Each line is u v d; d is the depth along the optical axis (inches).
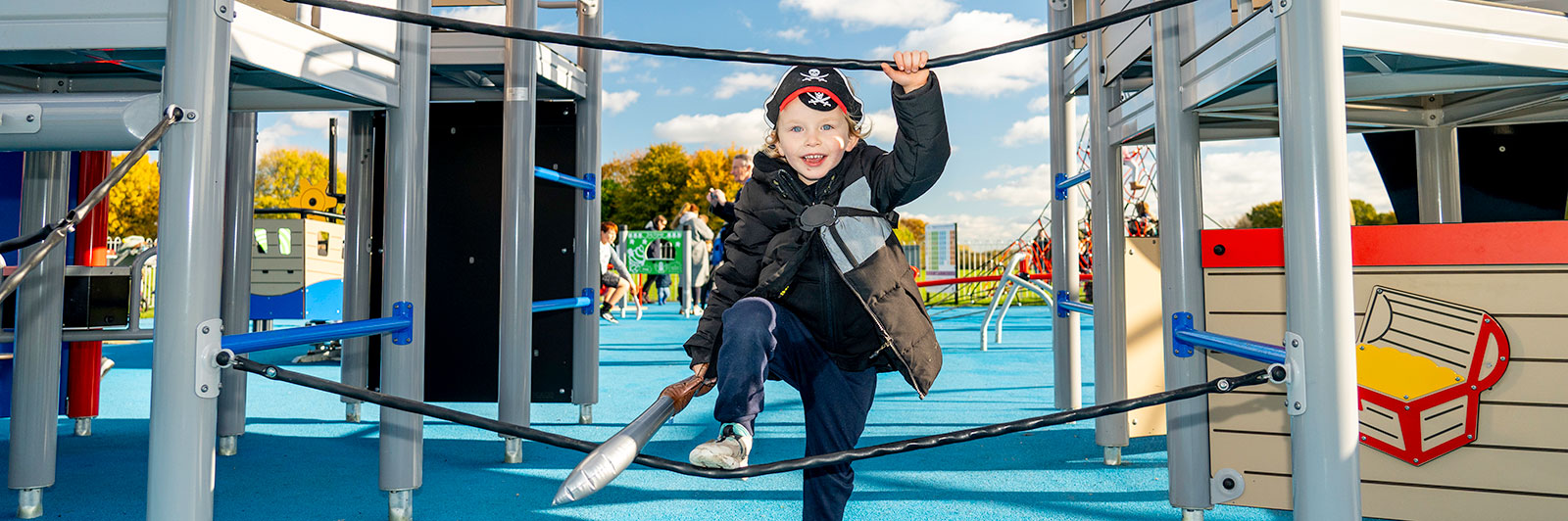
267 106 82.0
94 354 131.8
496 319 149.2
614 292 426.9
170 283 51.7
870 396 68.2
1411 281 75.5
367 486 97.1
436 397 149.0
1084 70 120.3
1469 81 75.1
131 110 53.8
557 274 152.5
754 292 62.2
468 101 148.3
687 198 1608.0
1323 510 49.8
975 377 199.2
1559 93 93.0
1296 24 51.1
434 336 149.6
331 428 137.7
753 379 55.4
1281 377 51.2
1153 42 76.4
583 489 43.0
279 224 279.7
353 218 144.8
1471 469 73.4
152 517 51.2
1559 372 71.7
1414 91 76.2
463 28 50.3
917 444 49.1
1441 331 74.5
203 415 51.8
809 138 66.1
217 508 86.9
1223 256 79.1
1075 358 135.1
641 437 49.1
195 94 52.1
